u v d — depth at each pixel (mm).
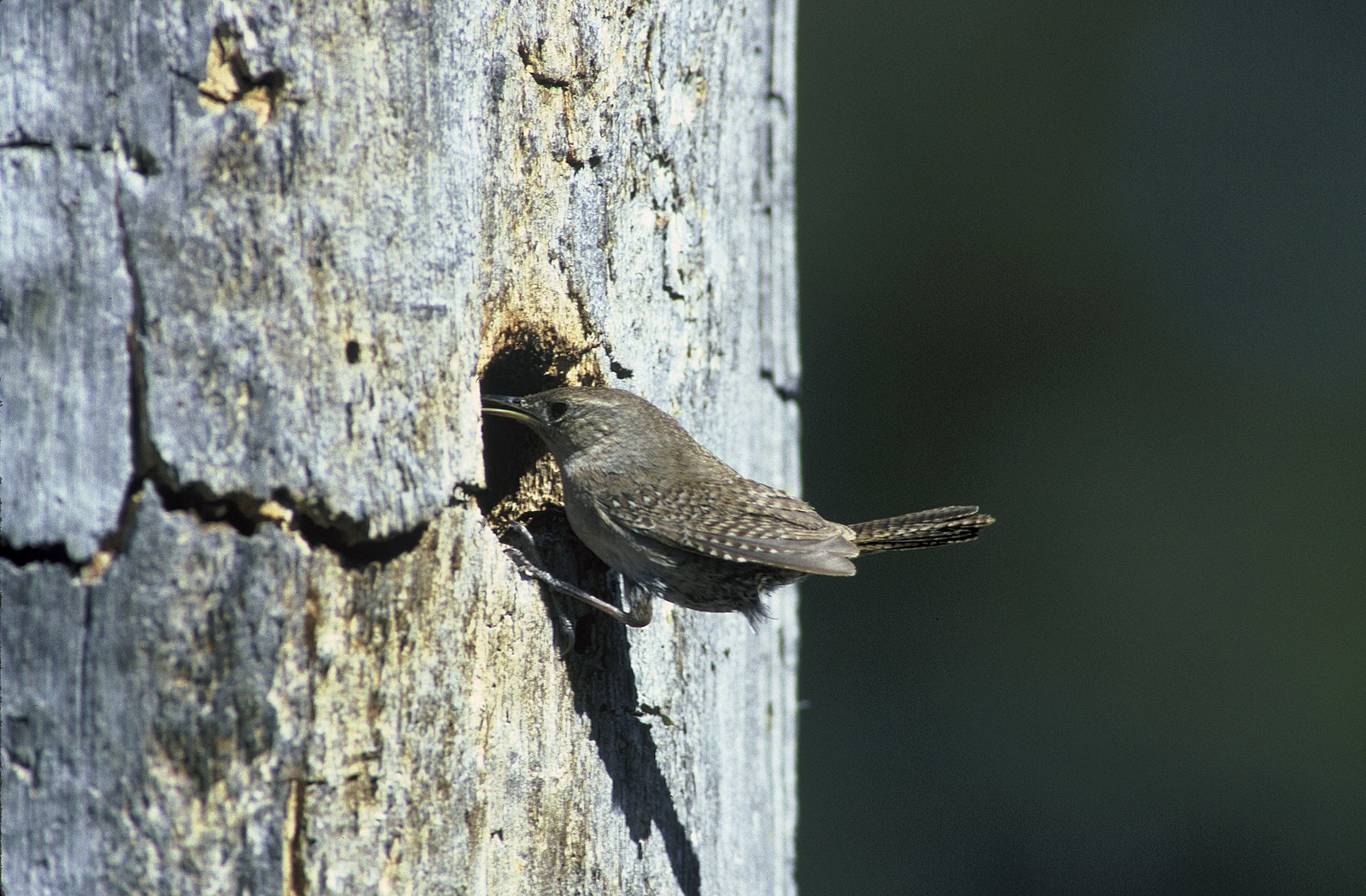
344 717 5809
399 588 6039
